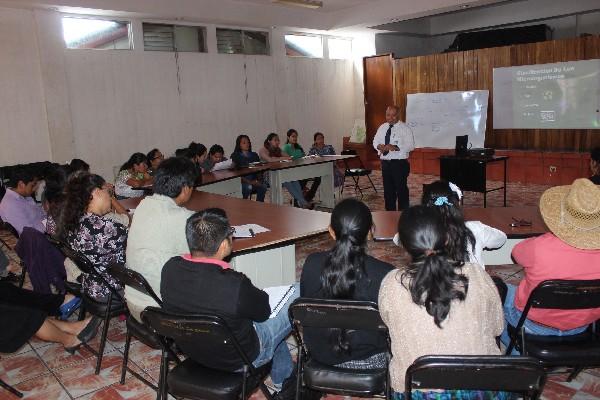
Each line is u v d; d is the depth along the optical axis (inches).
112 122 281.4
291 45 368.5
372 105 397.1
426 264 53.3
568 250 69.7
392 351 58.7
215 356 67.9
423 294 53.0
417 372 50.9
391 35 405.4
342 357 67.2
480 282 54.1
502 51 314.7
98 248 97.2
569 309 70.4
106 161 281.4
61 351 112.6
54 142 260.1
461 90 338.3
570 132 294.7
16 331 95.0
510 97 315.3
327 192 262.2
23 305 97.2
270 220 122.1
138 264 85.5
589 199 68.7
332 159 253.1
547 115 301.4
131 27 284.4
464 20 402.3
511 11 374.9
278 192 236.1
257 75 346.0
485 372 49.6
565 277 70.0
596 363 72.0
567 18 351.3
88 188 98.2
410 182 332.2
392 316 55.9
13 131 250.1
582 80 284.4
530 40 322.3
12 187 144.2
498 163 323.9
